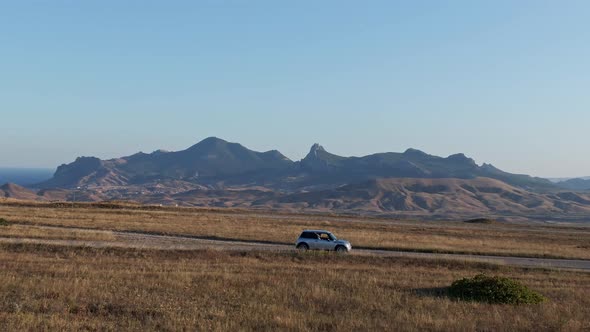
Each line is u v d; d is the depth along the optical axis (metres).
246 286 23.47
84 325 16.33
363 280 26.08
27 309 18.02
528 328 17.67
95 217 65.69
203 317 17.75
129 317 17.59
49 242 37.91
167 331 15.96
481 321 18.50
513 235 66.94
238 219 73.88
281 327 16.77
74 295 20.16
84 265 28.39
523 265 36.94
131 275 25.14
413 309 19.95
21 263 28.17
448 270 33.38
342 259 35.50
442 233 64.88
